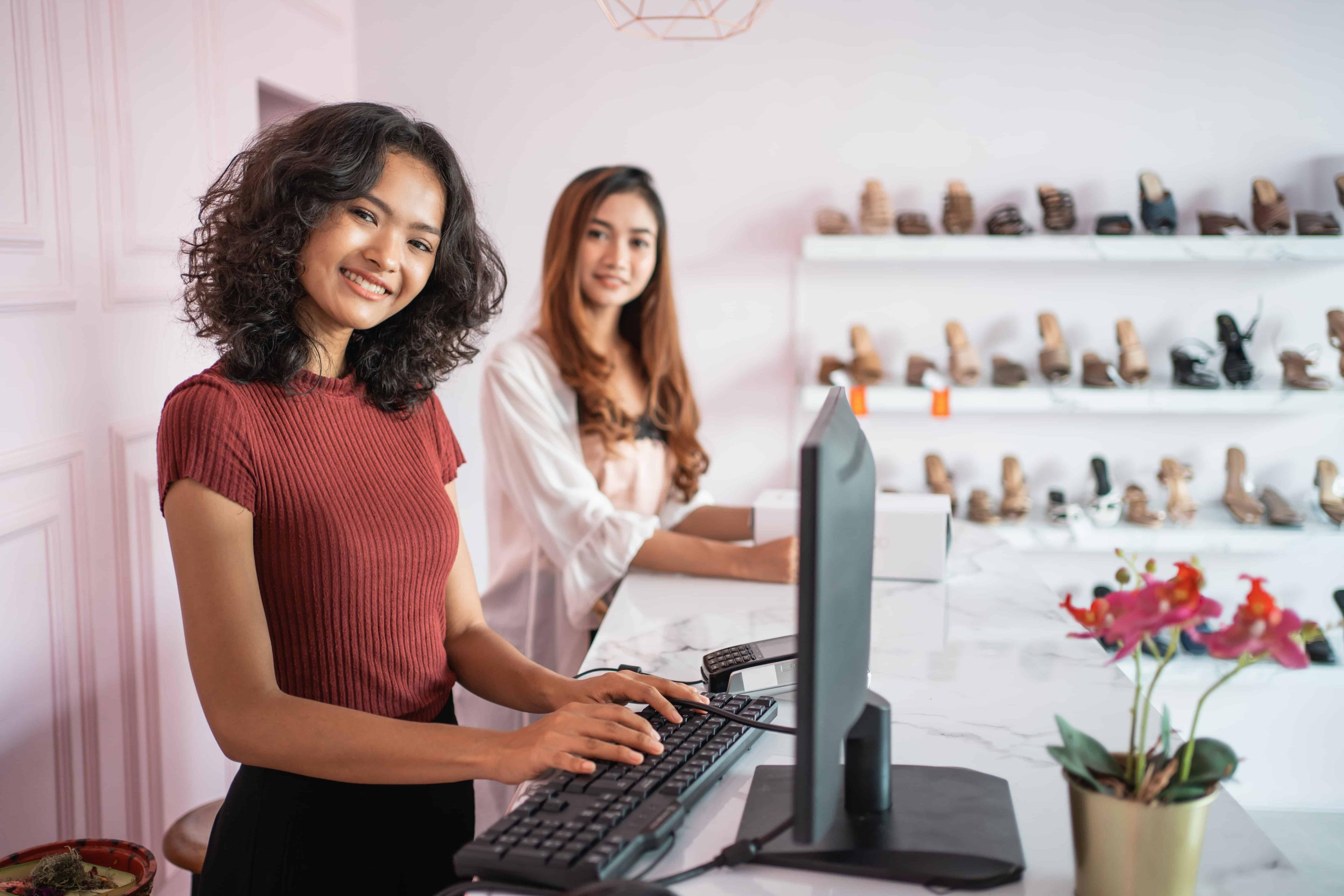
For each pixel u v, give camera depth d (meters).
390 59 3.38
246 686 1.11
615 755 1.01
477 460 3.51
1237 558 3.40
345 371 1.38
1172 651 0.79
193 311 1.29
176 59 2.20
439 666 1.37
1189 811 0.75
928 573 1.85
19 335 1.69
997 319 3.39
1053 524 3.19
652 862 0.88
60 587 1.79
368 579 1.24
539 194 3.42
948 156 3.35
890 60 3.32
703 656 1.46
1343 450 3.37
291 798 1.19
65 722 1.81
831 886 0.84
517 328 3.46
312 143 1.21
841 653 0.78
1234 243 3.02
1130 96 3.29
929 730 1.16
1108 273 3.35
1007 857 0.85
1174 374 3.22
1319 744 3.34
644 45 3.34
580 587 2.00
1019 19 3.28
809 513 0.71
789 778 1.02
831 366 3.31
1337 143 3.27
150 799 2.08
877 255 3.10
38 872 1.34
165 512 1.13
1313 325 3.32
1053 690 1.30
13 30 1.67
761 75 3.34
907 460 3.48
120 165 1.98
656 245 2.27
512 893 0.82
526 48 3.36
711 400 3.48
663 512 2.36
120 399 1.98
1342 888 2.79
